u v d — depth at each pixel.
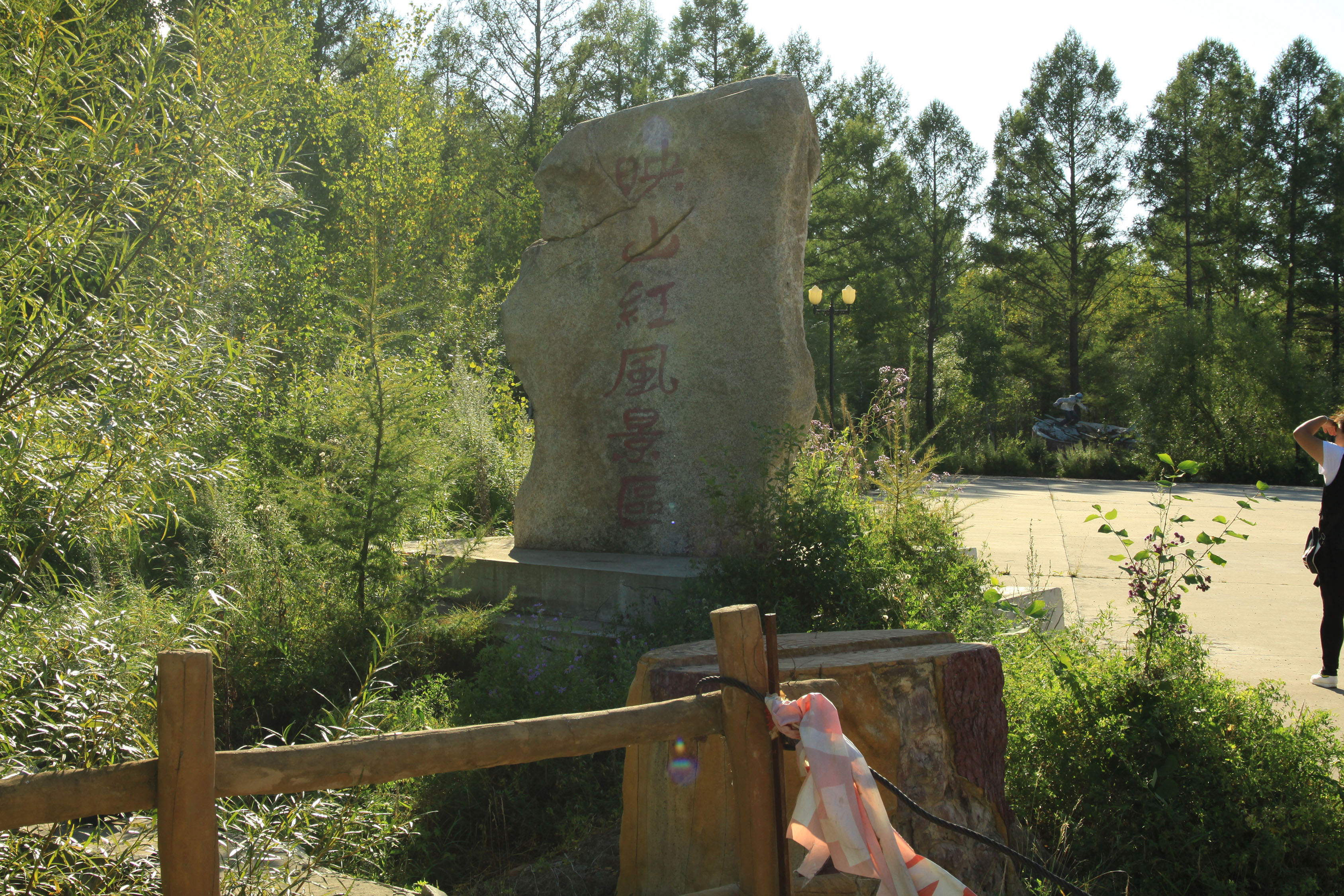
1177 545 4.13
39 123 2.67
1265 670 5.83
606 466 7.23
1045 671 4.13
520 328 7.55
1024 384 42.69
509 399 12.79
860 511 5.99
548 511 7.44
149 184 2.96
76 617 2.76
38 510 2.68
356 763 1.84
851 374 40.47
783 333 6.66
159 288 2.96
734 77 32.38
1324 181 33.44
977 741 3.15
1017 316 45.00
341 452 5.62
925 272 39.28
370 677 3.58
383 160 18.81
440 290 18.25
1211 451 28.88
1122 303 42.88
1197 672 3.91
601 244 7.29
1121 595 8.46
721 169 6.81
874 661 3.03
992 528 13.98
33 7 2.66
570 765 4.08
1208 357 29.77
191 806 1.69
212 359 3.07
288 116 16.84
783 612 5.06
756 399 6.69
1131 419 32.81
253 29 3.33
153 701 2.76
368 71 20.25
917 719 3.04
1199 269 37.31
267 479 6.11
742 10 32.28
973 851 3.06
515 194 27.77
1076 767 3.72
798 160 6.80
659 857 2.93
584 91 30.02
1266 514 15.80
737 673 2.18
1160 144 35.94
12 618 2.67
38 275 2.75
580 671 4.73
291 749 1.82
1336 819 3.42
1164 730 3.64
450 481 5.87
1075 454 31.20
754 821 2.17
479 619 5.64
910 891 2.14
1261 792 3.50
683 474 6.91
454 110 22.41
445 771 1.93
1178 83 35.88
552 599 6.36
